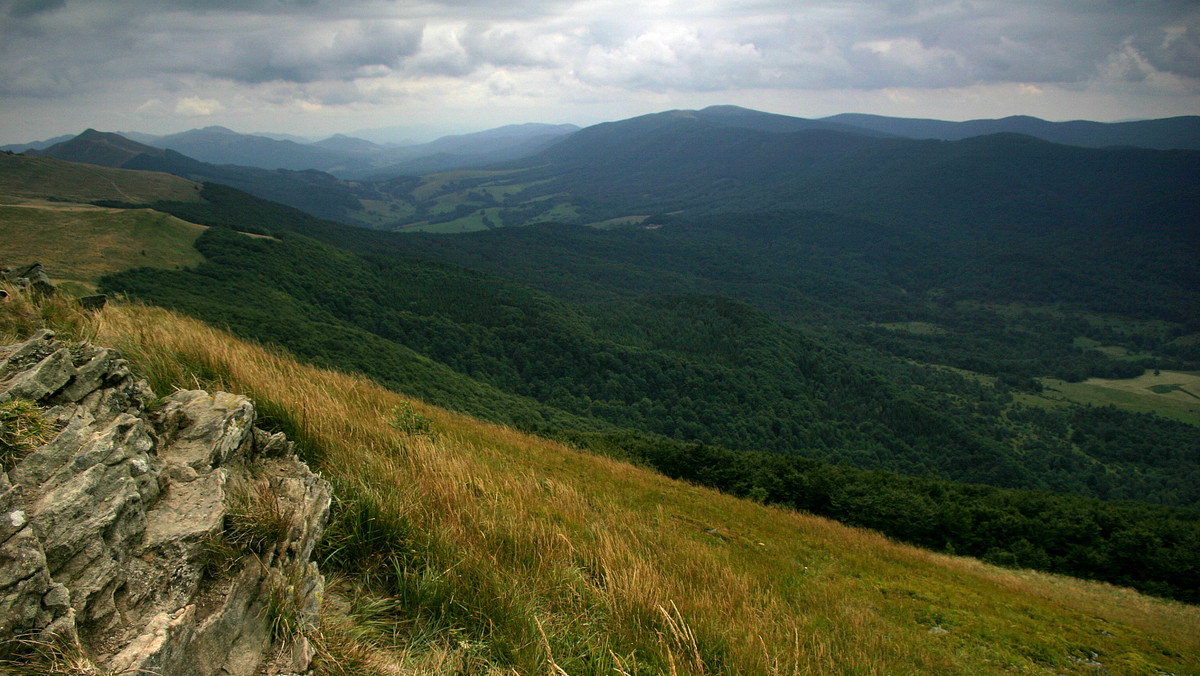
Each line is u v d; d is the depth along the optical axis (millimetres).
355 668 2688
